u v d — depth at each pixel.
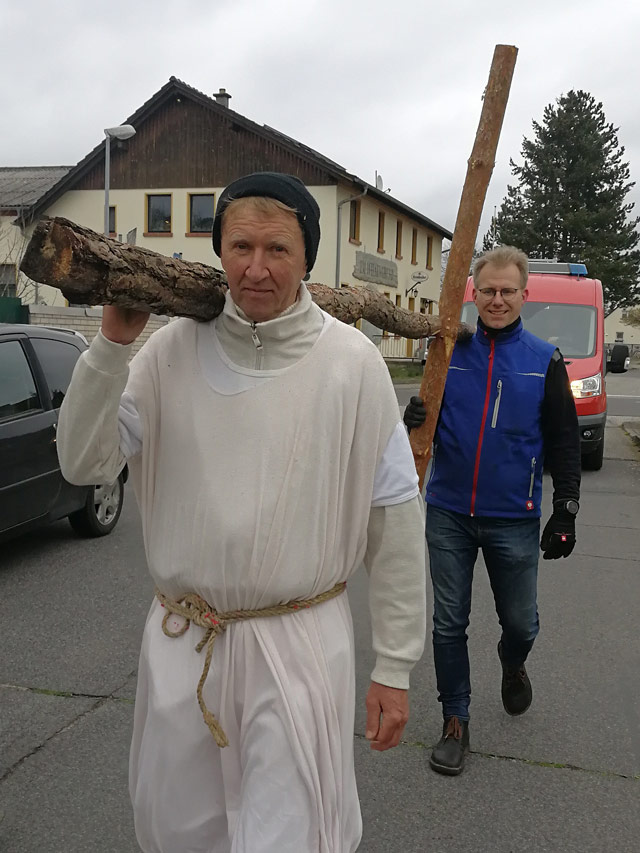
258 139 28.52
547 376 3.05
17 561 5.77
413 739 3.31
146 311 1.56
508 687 3.42
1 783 2.90
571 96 48.72
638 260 47.97
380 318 2.57
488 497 3.03
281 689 1.58
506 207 49.69
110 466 1.66
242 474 1.58
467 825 2.73
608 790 2.95
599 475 10.22
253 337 1.60
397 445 1.72
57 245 1.34
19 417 5.45
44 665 3.95
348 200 26.88
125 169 29.91
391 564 1.73
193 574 1.62
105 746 3.17
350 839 1.75
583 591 5.34
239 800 1.65
